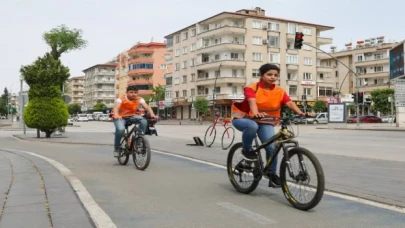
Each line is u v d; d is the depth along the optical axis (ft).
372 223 14.48
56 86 66.18
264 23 227.20
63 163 31.42
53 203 17.13
